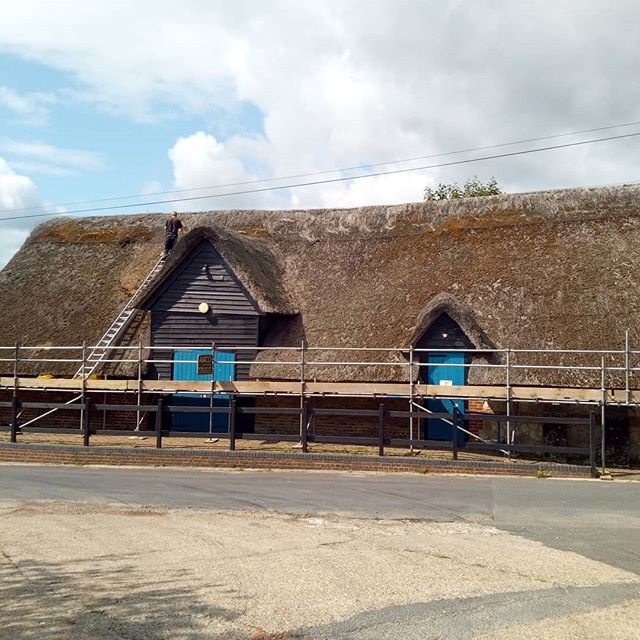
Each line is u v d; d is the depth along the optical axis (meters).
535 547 8.92
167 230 22.25
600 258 17.58
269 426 18.89
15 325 21.48
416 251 20.00
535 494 12.55
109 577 7.68
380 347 17.39
